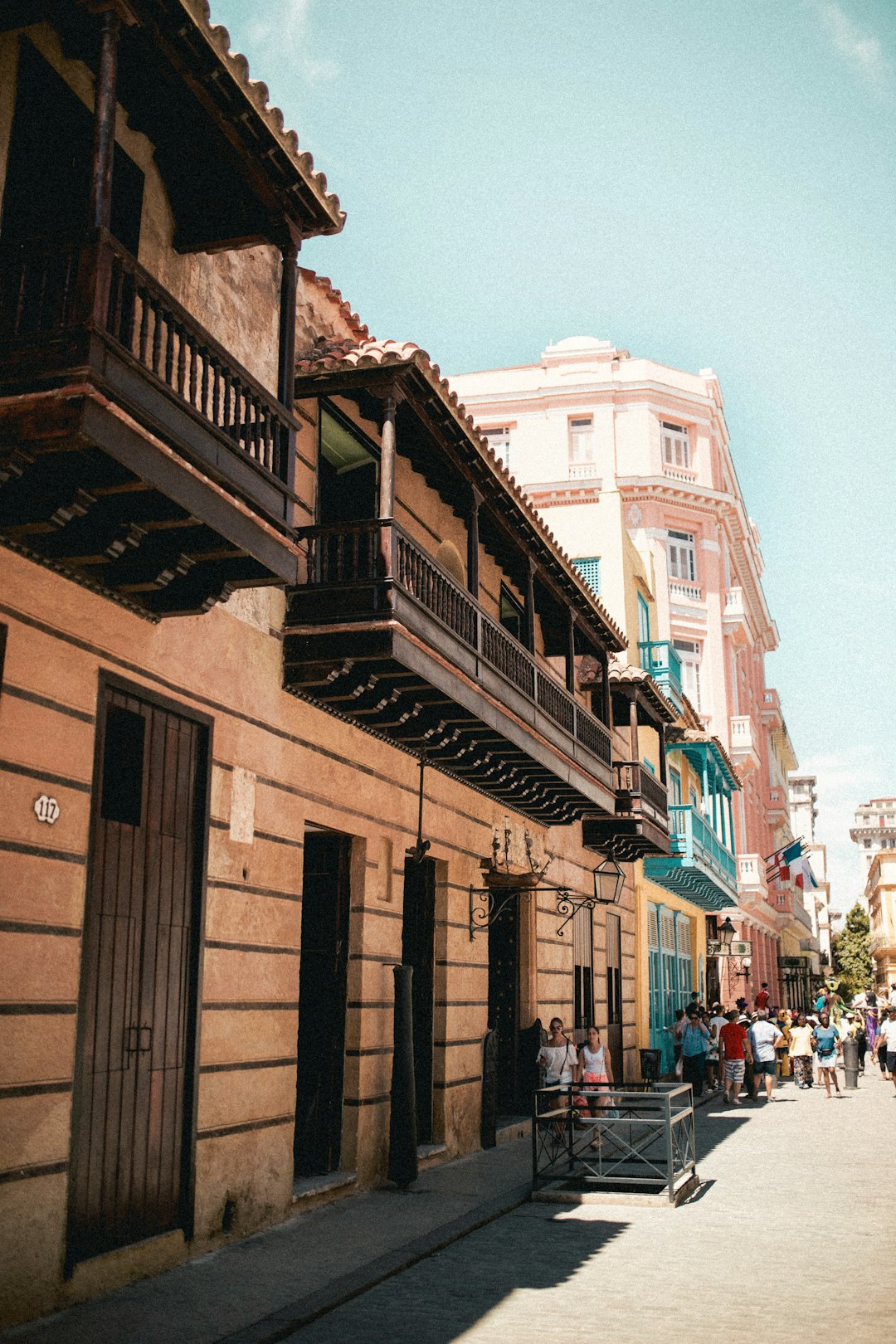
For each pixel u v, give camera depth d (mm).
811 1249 9203
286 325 8812
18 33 7461
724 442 45844
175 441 7141
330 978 11867
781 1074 31781
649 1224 10336
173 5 7008
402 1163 11703
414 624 10875
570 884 20281
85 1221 7543
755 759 42250
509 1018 17594
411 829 13383
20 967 7047
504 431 42125
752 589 50375
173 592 8438
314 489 11562
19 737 7180
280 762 10555
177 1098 8688
